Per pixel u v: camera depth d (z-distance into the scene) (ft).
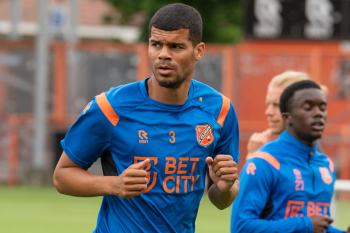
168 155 29.99
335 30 166.71
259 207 35.70
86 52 139.54
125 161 30.32
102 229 31.24
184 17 28.25
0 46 140.56
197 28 28.71
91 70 139.64
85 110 30.37
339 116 136.26
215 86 136.26
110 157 31.14
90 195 29.58
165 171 30.01
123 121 30.12
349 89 135.23
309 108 36.70
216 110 31.65
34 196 124.67
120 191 28.07
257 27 168.96
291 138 37.40
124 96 30.32
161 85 28.73
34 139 142.10
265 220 35.27
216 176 30.78
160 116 30.19
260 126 136.05
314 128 36.55
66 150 30.73
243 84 136.05
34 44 140.67
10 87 141.18
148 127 30.04
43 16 136.67
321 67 135.03
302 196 36.40
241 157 137.80
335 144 136.46
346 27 166.20
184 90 30.14
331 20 166.50
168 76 28.32
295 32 167.84
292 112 37.19
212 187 32.89
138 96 30.37
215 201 32.89
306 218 34.76
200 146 30.71
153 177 29.99
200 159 30.76
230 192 31.73
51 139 142.10
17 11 179.83
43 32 136.67
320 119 36.58
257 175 36.17
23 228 86.17
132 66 138.72
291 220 34.86
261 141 42.29
